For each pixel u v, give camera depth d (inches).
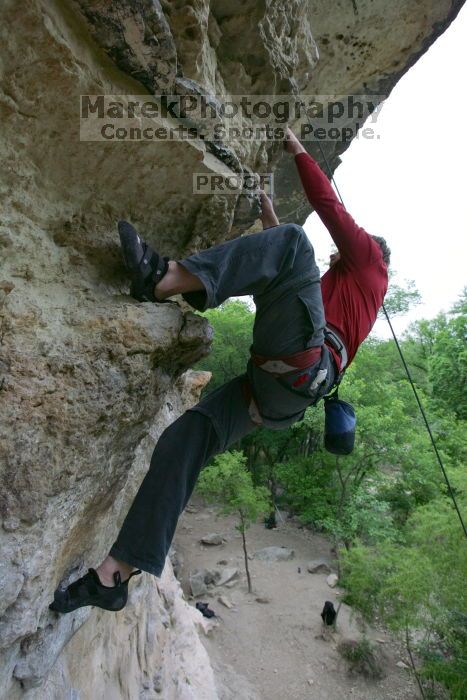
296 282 67.8
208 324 79.0
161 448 70.2
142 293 70.5
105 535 102.4
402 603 329.7
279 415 73.9
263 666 355.6
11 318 60.6
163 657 190.5
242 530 477.7
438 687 346.0
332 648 379.9
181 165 76.9
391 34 138.2
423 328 1029.2
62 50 53.9
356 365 614.2
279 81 97.0
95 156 67.5
